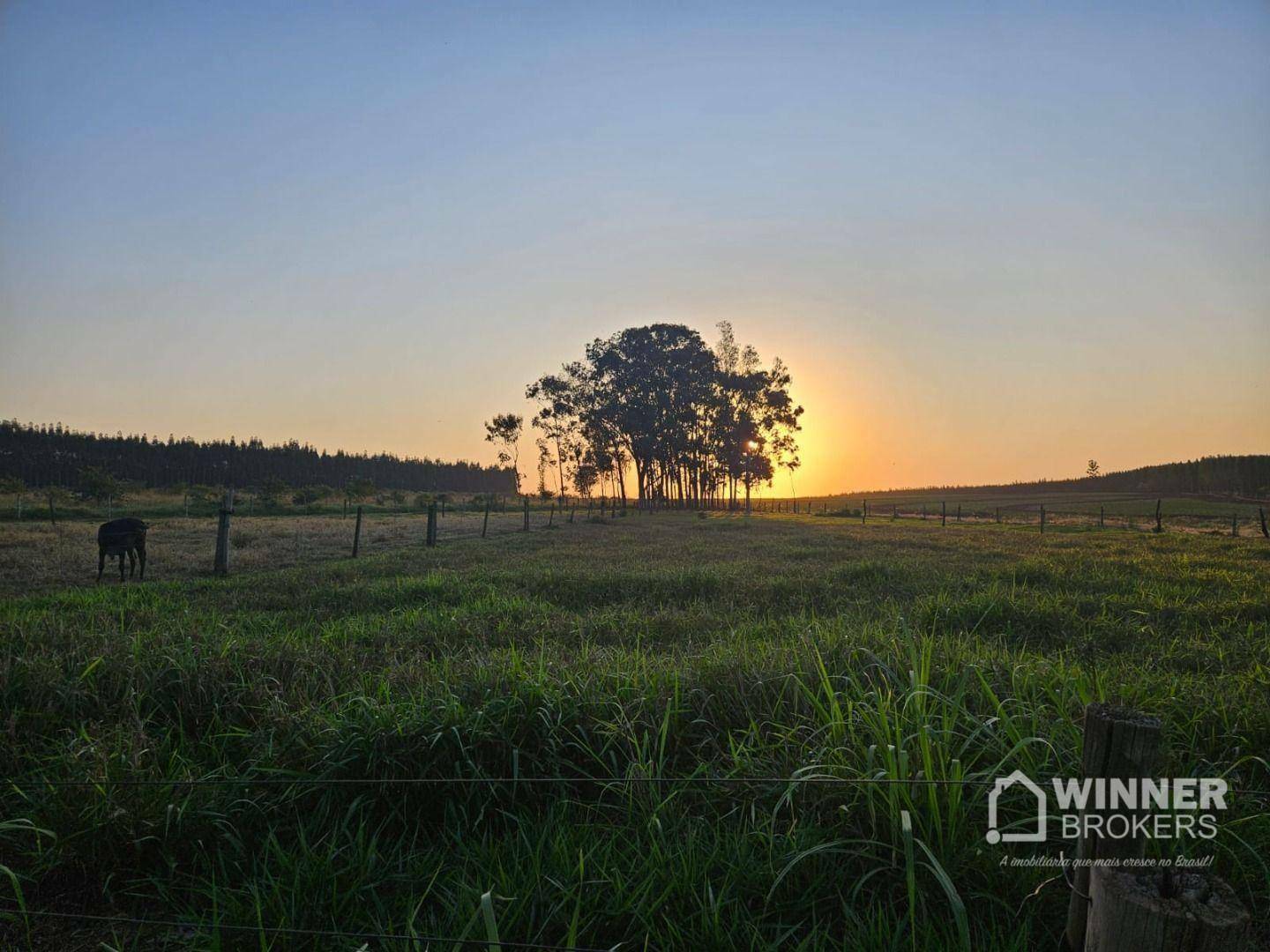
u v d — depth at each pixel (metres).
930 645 4.29
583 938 2.52
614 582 10.69
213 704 4.51
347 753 3.57
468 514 52.81
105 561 16.72
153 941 2.69
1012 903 2.67
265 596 10.15
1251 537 25.34
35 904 2.92
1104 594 9.23
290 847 3.16
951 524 37.66
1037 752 3.29
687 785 3.43
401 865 3.03
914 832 2.79
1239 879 2.73
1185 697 4.20
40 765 3.71
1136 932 1.73
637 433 74.12
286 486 65.50
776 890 2.72
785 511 76.06
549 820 3.20
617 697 4.15
